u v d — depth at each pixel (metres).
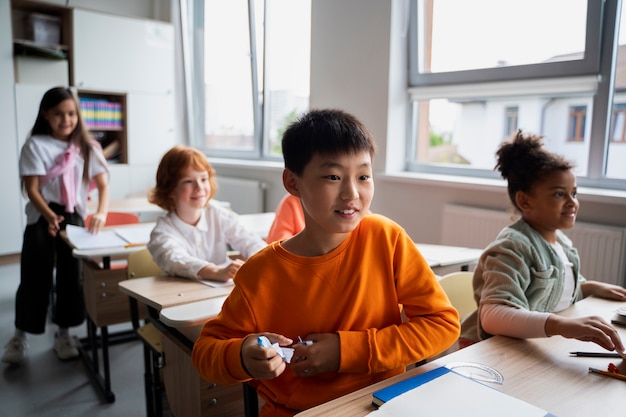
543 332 1.00
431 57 3.28
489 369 0.88
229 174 4.78
